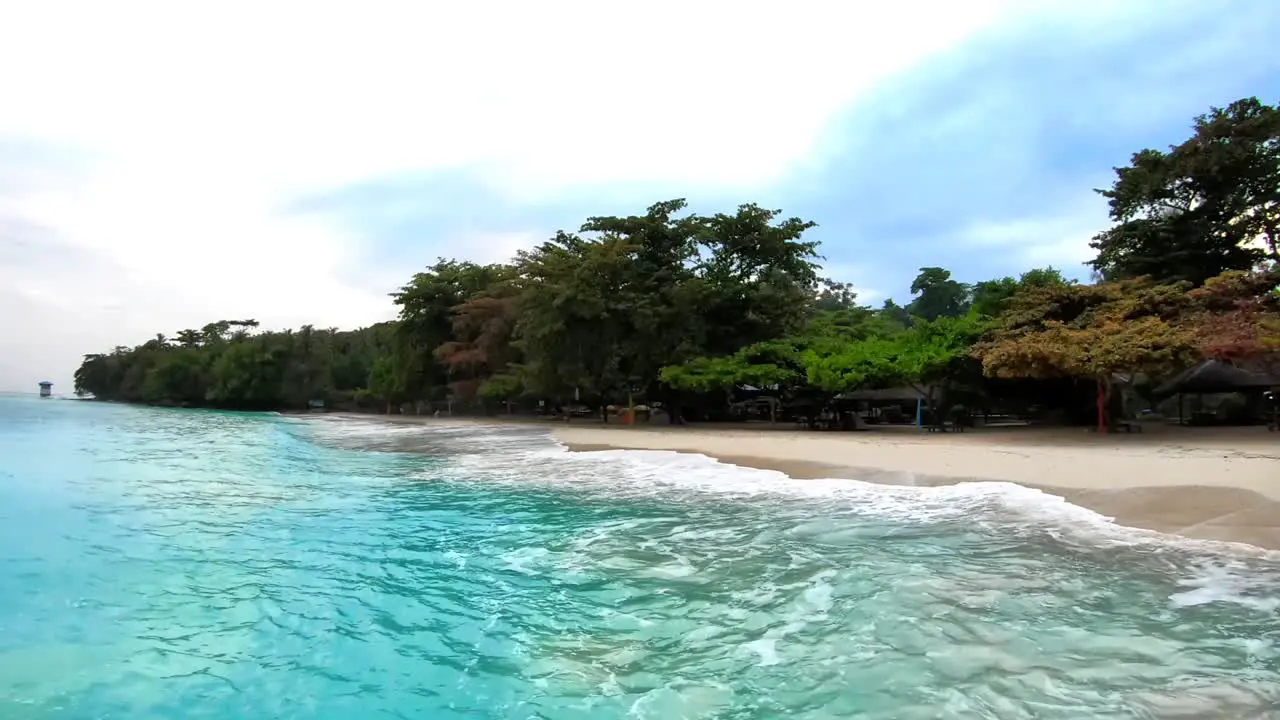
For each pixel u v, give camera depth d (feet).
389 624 24.31
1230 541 30.48
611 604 25.89
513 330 151.64
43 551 34.27
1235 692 17.51
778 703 17.97
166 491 53.11
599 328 118.73
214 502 48.01
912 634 21.90
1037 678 18.61
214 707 18.52
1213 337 66.03
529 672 20.38
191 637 23.25
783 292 121.19
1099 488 40.73
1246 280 76.43
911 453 60.64
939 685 18.51
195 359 284.82
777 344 107.55
